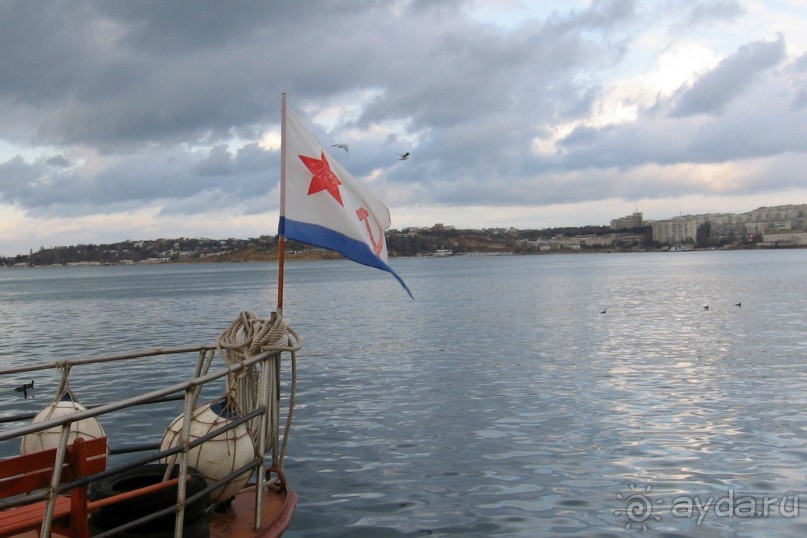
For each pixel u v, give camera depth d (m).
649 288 69.19
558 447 13.23
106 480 6.43
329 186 7.96
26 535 6.06
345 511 10.23
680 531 9.41
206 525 6.34
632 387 18.72
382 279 116.06
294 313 47.16
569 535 9.34
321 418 15.73
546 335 31.16
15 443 13.61
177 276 167.75
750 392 17.78
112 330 38.72
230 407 7.18
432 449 13.23
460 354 25.64
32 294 87.44
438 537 9.34
